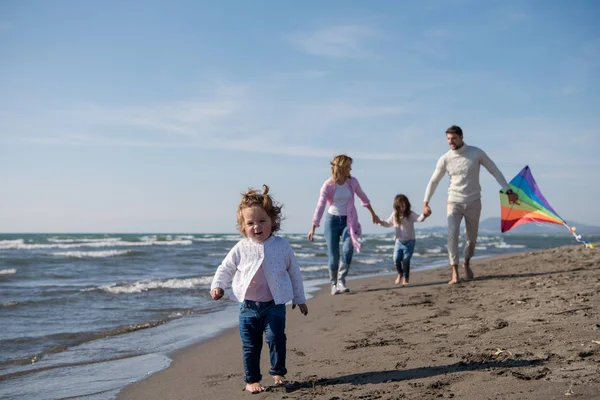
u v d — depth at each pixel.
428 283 8.66
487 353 3.43
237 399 3.20
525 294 5.69
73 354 4.89
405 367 3.40
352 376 3.36
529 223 7.62
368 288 8.69
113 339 5.54
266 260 3.44
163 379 3.90
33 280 11.80
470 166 7.49
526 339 3.63
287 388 3.23
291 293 3.45
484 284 7.23
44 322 6.50
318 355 4.05
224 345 5.12
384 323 5.14
